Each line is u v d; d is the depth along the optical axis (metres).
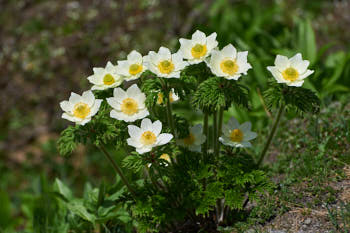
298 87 2.65
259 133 4.30
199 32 2.71
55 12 9.20
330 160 3.36
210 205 3.05
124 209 3.48
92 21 8.70
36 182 5.25
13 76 8.47
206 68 2.79
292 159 3.61
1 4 9.72
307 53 5.49
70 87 7.93
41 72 8.34
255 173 2.88
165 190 3.04
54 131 7.56
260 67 5.05
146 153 2.66
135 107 2.67
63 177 5.89
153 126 2.63
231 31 7.07
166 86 2.67
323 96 4.70
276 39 7.02
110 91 2.90
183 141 2.95
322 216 2.88
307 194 3.13
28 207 4.87
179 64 2.60
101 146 2.82
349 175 3.20
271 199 3.17
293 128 4.12
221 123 2.94
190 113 5.07
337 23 8.04
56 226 3.81
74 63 8.23
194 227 3.19
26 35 8.99
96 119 2.73
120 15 8.65
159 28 8.19
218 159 2.94
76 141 2.67
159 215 2.85
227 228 2.98
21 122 7.81
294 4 8.45
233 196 2.79
